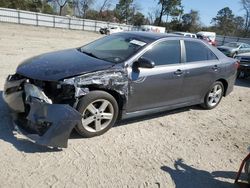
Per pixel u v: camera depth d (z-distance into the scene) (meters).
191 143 4.97
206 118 6.30
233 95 8.80
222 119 6.40
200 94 6.31
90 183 3.51
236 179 3.93
